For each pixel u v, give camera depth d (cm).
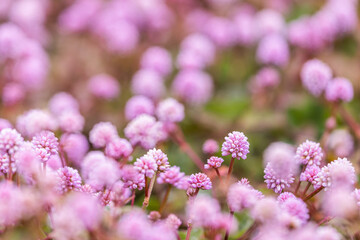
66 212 31
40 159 36
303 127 53
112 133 40
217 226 34
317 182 36
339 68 62
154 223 36
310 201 39
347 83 48
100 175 34
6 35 60
